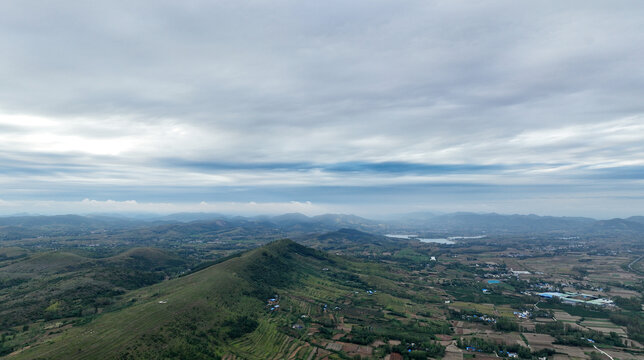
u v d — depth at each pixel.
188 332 189.12
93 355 154.25
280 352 189.50
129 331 180.38
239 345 192.12
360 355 189.88
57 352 156.00
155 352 163.75
